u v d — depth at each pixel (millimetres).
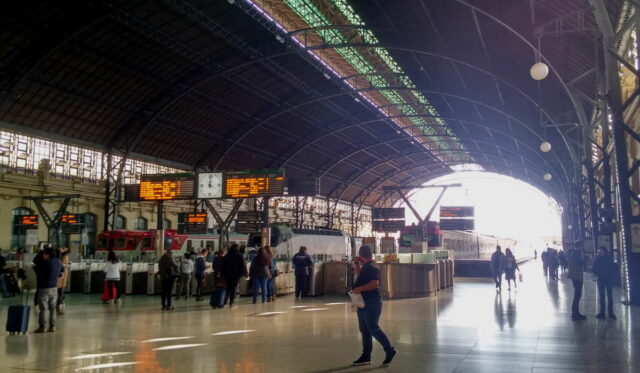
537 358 8086
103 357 8453
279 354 8586
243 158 48781
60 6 25109
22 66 27859
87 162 36438
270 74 36844
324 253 46562
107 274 18188
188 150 43125
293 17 30328
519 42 23359
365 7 26828
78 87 31250
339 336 10422
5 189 31062
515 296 19297
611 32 15523
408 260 21266
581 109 23562
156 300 19281
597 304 16219
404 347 9078
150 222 41844
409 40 28688
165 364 7879
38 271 11312
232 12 28312
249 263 23609
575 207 41281
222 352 8781
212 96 37438
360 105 45500
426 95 42250
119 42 28969
